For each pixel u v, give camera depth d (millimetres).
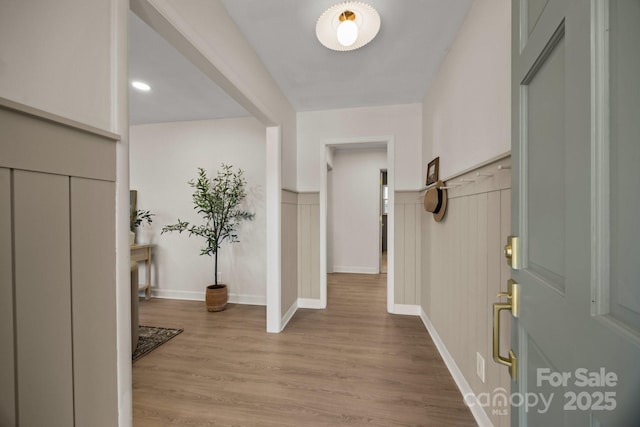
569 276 464
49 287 634
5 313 555
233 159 3473
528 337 657
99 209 762
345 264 5234
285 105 2801
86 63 732
